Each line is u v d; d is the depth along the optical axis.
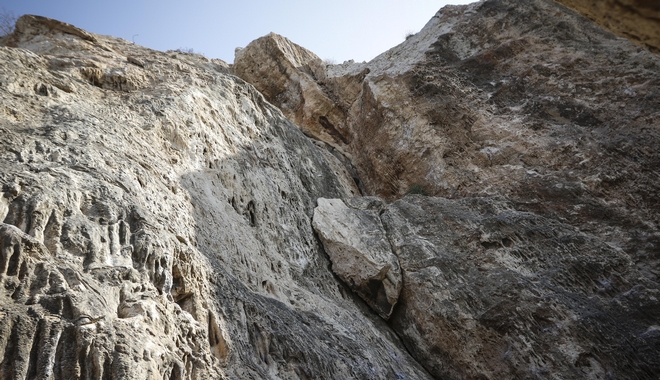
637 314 11.14
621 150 14.81
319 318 10.28
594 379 10.12
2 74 9.32
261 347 7.73
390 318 12.84
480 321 11.44
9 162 6.83
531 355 10.67
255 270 10.41
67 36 14.26
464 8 22.02
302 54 24.09
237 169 12.74
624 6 5.01
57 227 6.12
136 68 13.60
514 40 19.34
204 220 9.77
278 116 17.55
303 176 16.00
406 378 10.27
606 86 16.80
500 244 12.92
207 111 13.34
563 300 11.27
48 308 5.07
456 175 16.45
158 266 6.74
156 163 9.66
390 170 18.47
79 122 8.94
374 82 19.89
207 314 7.16
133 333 5.37
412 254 13.17
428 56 19.59
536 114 16.84
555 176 14.94
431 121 17.83
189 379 5.86
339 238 13.80
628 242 13.02
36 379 4.51
